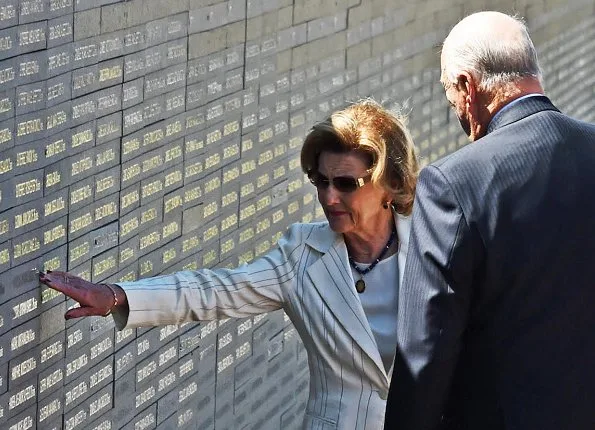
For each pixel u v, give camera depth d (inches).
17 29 162.1
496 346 152.0
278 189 246.4
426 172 154.8
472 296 152.6
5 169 162.1
